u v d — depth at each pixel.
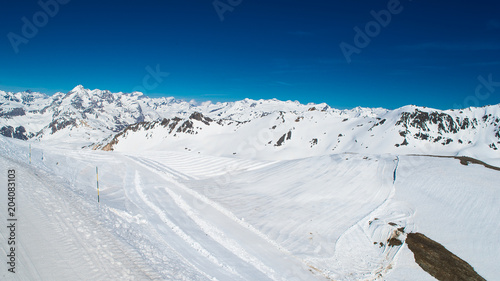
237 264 19.09
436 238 26.48
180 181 43.75
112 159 54.28
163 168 53.53
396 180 37.62
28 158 31.67
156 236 18.89
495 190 32.09
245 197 36.53
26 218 14.13
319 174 42.88
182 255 17.17
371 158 46.44
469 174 36.78
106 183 34.34
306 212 31.64
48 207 16.20
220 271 17.03
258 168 54.41
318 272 21.62
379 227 28.16
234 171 53.47
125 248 14.09
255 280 17.55
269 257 22.02
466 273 22.52
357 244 26.16
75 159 46.59
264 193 38.31
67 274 10.75
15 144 43.06
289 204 33.94
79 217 16.06
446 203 31.22
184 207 29.25
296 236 26.67
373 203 33.16
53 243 12.60
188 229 22.97
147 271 12.55
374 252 25.47
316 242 25.77
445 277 22.31
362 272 22.73
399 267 23.55
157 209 26.28
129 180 38.19
